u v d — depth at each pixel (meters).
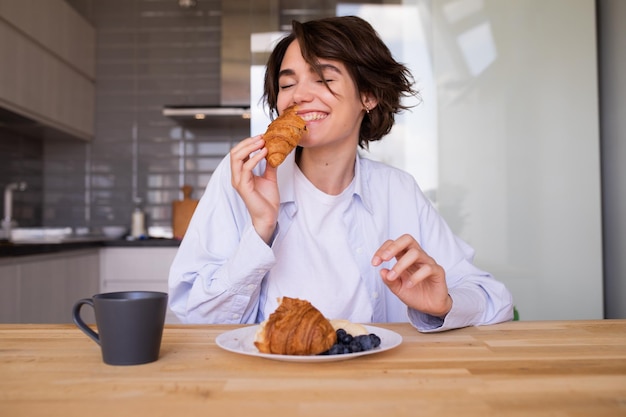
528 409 0.52
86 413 0.51
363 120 1.32
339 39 1.08
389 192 1.32
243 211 1.18
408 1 2.23
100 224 3.93
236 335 0.80
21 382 0.60
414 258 0.85
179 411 0.51
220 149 3.95
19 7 2.95
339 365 0.67
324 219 1.20
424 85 2.20
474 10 2.21
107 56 4.00
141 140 3.96
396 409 0.52
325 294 1.17
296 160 1.24
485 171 2.19
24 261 2.46
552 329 0.91
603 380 0.61
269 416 0.50
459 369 0.65
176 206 3.77
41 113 3.21
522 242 2.19
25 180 3.72
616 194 2.19
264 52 2.40
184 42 3.99
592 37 2.21
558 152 2.20
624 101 2.12
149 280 3.31
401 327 0.94
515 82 2.21
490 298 1.00
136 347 0.67
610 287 2.23
